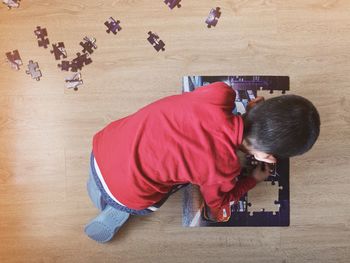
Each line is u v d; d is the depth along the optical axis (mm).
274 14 1376
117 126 1111
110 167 1090
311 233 1367
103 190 1144
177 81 1373
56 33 1377
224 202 1210
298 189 1363
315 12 1374
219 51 1374
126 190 1090
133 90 1375
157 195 1131
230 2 1373
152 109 1045
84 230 1363
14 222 1370
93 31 1379
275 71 1368
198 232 1367
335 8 1371
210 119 965
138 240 1369
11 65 1372
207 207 1361
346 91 1366
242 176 1315
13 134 1375
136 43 1379
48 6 1380
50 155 1376
